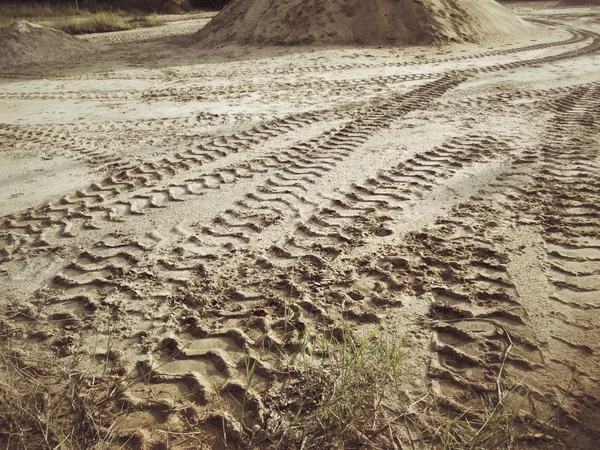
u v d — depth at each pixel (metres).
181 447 1.96
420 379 2.22
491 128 5.69
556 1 26.53
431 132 5.64
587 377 2.18
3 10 22.47
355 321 2.60
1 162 5.38
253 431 2.00
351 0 12.87
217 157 5.17
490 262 3.05
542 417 2.00
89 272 3.18
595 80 8.07
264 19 13.54
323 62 10.60
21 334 2.63
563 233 3.34
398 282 2.90
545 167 4.45
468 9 13.41
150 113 7.27
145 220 3.84
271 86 8.66
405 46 11.94
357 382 2.09
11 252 3.48
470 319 2.58
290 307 2.73
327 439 1.94
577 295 2.71
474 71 9.17
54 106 8.14
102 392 2.22
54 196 4.41
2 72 11.87
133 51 14.30
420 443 1.91
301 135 5.77
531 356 2.32
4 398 2.18
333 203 3.94
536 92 7.38
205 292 2.90
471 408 2.06
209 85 9.10
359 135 5.65
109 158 5.34
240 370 2.33
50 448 1.92
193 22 21.97
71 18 22.09
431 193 4.04
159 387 2.25
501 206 3.76
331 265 3.10
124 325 2.66
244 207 3.96
